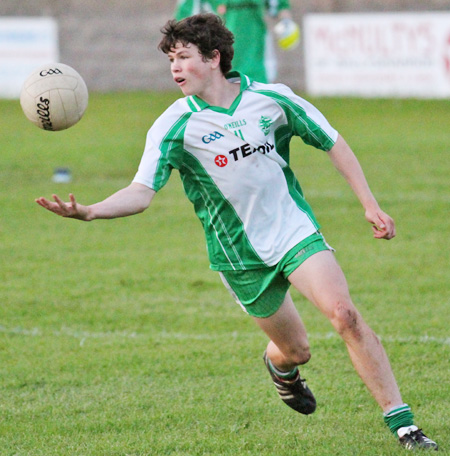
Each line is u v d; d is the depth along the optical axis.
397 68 78.38
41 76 16.19
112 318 25.53
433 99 77.62
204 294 28.02
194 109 15.70
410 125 66.56
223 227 16.17
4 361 21.89
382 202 41.69
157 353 22.23
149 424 17.53
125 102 80.75
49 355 22.28
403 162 52.59
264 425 17.44
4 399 19.31
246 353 22.17
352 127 66.06
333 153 16.14
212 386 19.83
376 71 78.94
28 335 24.09
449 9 89.75
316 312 25.98
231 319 25.36
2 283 29.33
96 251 33.88
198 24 15.55
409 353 21.80
